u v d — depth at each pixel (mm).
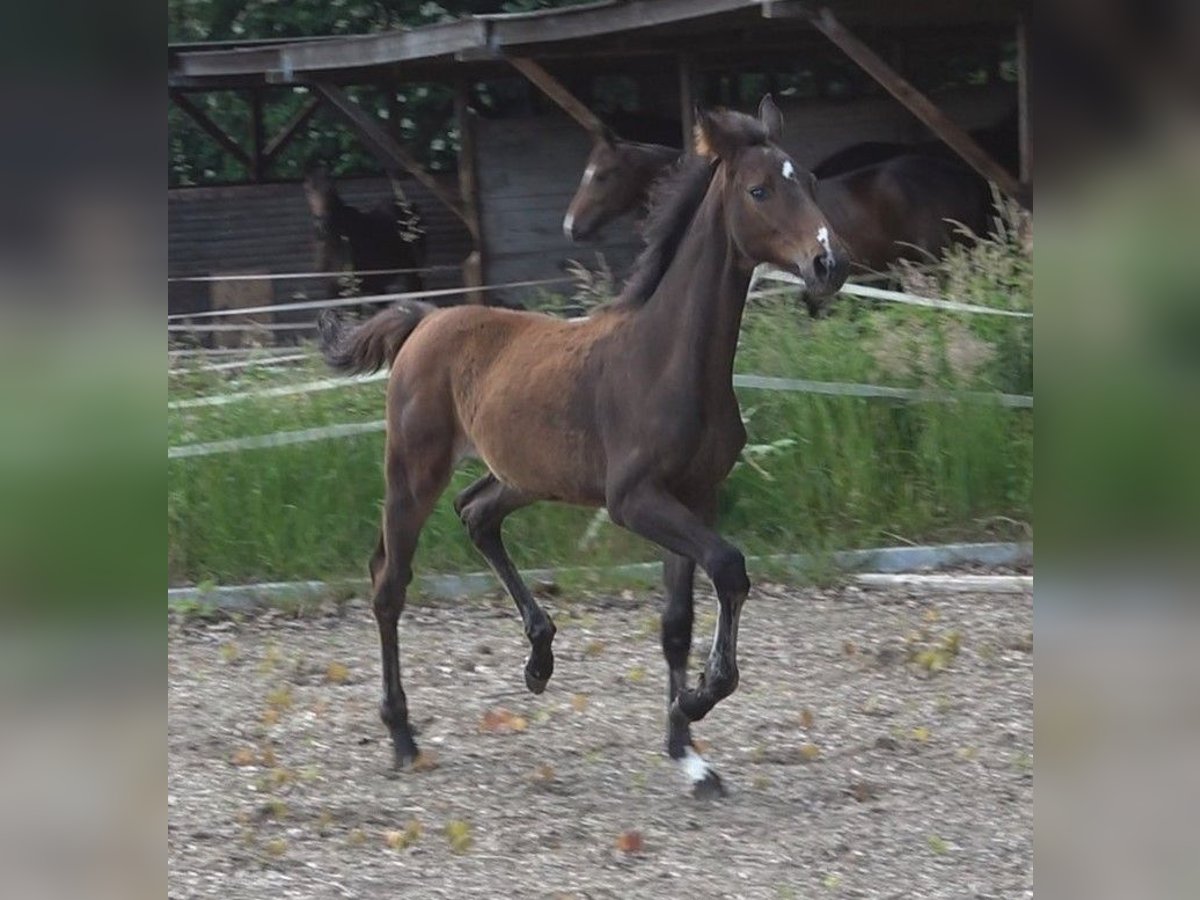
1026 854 5602
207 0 19469
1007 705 7418
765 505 9992
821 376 10430
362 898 5301
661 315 6199
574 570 9578
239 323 16797
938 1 12922
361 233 16844
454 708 7625
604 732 7207
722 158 6000
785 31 15000
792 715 7367
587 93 18547
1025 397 10273
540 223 16594
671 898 5258
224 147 18359
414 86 19000
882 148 15477
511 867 5590
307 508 9805
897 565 9758
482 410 6738
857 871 5484
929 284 11758
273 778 6578
